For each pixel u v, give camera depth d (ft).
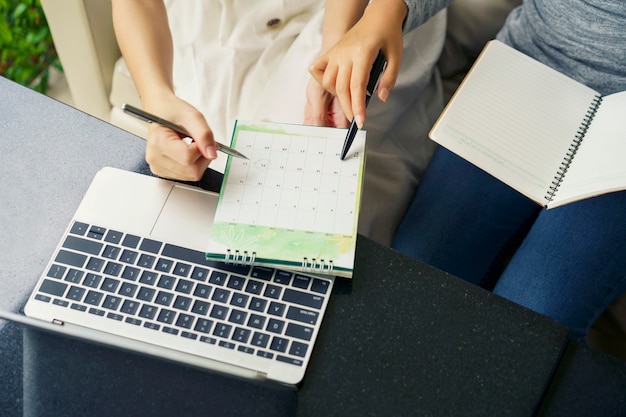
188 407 1.64
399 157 3.26
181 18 3.21
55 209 1.93
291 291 1.82
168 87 2.26
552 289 2.72
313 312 1.79
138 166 2.03
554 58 3.02
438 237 3.05
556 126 2.35
